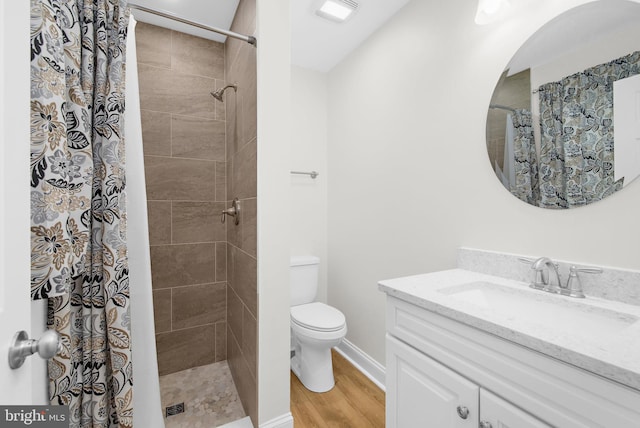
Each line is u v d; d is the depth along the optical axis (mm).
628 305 830
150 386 1143
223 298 2055
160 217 1859
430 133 1510
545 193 1053
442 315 828
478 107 1274
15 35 476
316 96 2391
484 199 1255
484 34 1249
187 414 1482
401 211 1696
